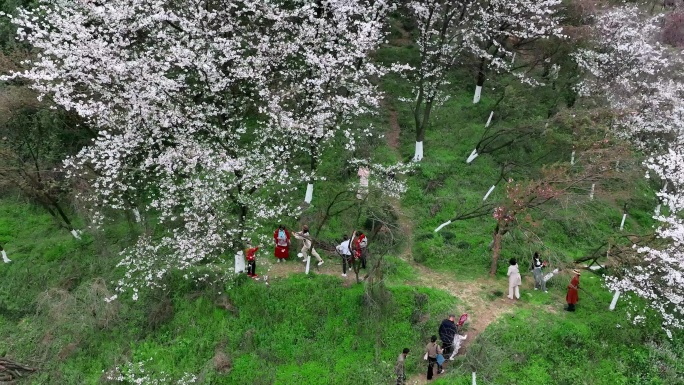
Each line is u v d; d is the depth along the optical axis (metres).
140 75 16.02
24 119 20.20
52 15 17.34
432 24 23.94
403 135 25.09
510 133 23.61
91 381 15.45
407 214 20.58
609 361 15.49
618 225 21.28
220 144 17.34
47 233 21.08
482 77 26.86
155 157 18.03
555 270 17.14
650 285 16.39
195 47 16.02
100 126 17.16
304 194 20.88
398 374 14.36
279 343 15.98
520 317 16.20
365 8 20.64
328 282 17.33
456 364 14.86
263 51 18.36
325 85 18.56
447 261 18.70
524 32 22.77
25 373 15.70
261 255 18.72
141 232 19.58
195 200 15.99
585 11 23.94
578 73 25.33
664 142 22.12
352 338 16.02
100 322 16.72
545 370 14.82
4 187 21.80
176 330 16.58
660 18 27.19
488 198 21.33
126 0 16.86
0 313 18.06
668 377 15.09
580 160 19.64
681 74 23.58
